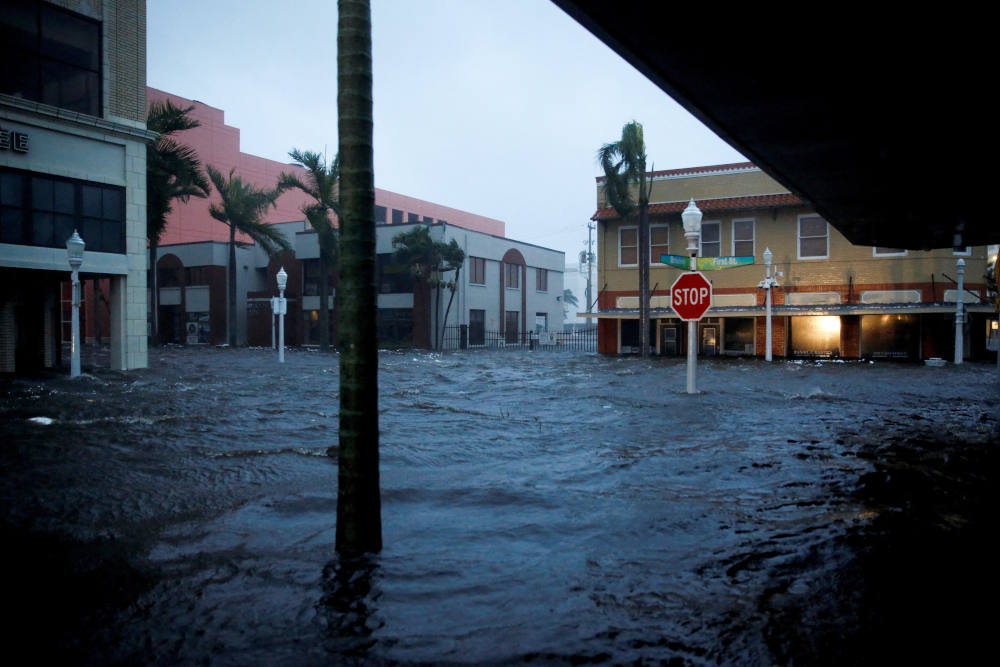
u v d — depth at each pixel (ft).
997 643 9.19
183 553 13.24
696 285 44.62
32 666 8.57
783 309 96.99
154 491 18.30
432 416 34.06
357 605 10.59
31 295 68.90
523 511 16.35
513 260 167.12
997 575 11.80
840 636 9.43
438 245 135.64
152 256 143.64
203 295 162.09
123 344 67.82
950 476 19.93
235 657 8.84
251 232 139.23
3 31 57.06
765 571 12.10
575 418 33.27
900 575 11.84
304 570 12.17
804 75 21.30
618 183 99.40
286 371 69.21
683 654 8.93
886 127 26.07
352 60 12.90
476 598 10.89
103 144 65.00
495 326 160.35
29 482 19.30
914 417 33.17
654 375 63.36
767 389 48.14
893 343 94.48
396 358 101.60
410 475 20.45
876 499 17.30
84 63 63.26
